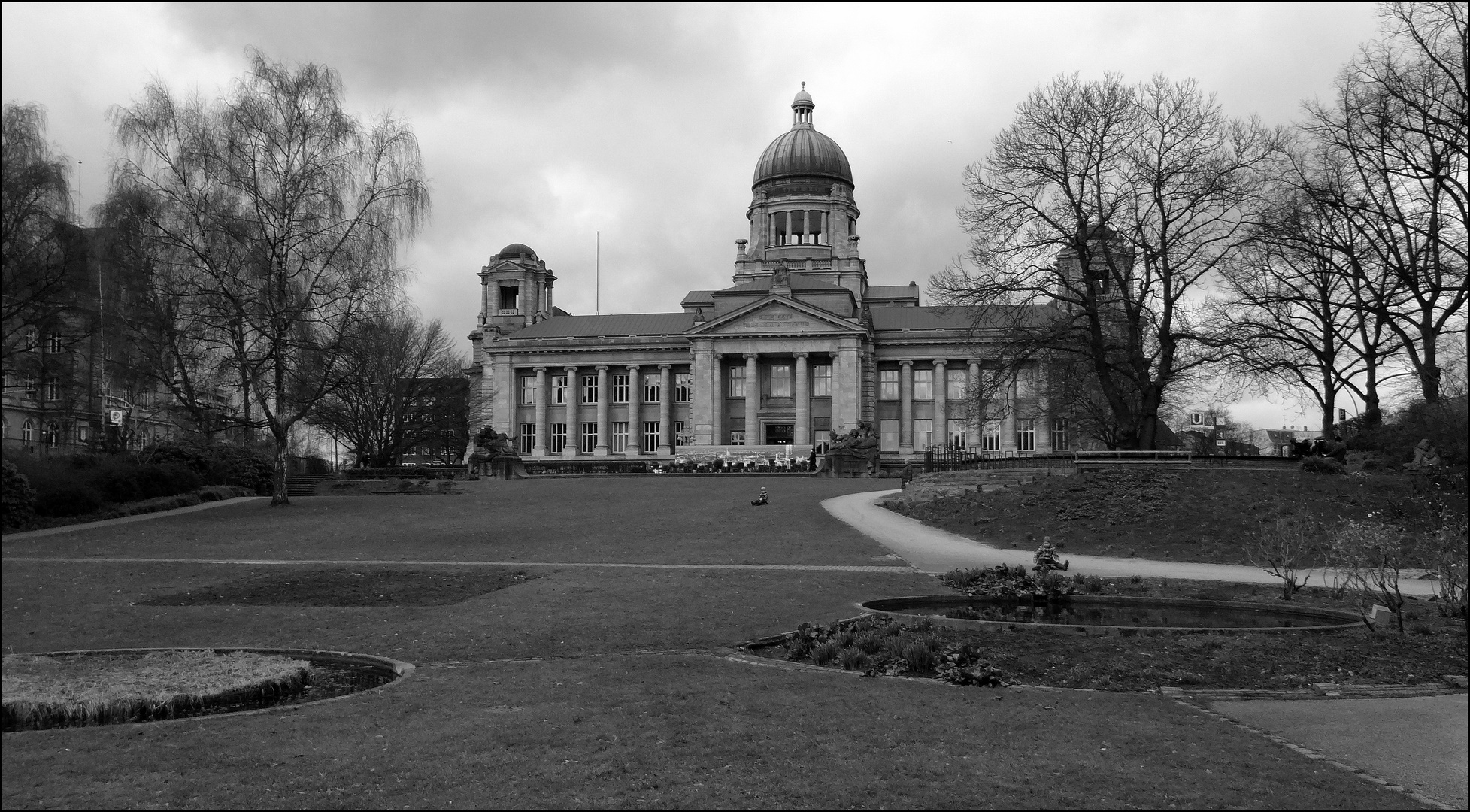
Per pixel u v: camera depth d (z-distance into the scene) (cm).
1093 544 4225
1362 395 5884
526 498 6219
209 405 5900
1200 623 2602
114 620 2769
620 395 12962
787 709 1711
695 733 1559
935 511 5097
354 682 2072
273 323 5562
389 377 9850
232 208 5469
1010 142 5881
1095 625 2469
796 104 14462
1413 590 3116
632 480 7650
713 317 11944
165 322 5488
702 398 11794
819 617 2594
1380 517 4241
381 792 1313
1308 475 4934
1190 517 4434
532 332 13312
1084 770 1392
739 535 4475
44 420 8444
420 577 3369
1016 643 2284
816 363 12031
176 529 4925
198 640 2520
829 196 13812
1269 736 1608
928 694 1838
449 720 1653
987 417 7700
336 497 6488
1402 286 5497
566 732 1571
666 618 2642
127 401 7288
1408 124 5181
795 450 10431
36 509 5366
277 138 5572
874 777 1355
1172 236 5594
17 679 1930
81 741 1548
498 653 2309
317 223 5556
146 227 5441
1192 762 1444
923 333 11969
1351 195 5634
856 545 4138
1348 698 1880
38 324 5619
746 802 1266
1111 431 8038
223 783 1351
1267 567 3703
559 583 3203
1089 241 5931
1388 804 1286
